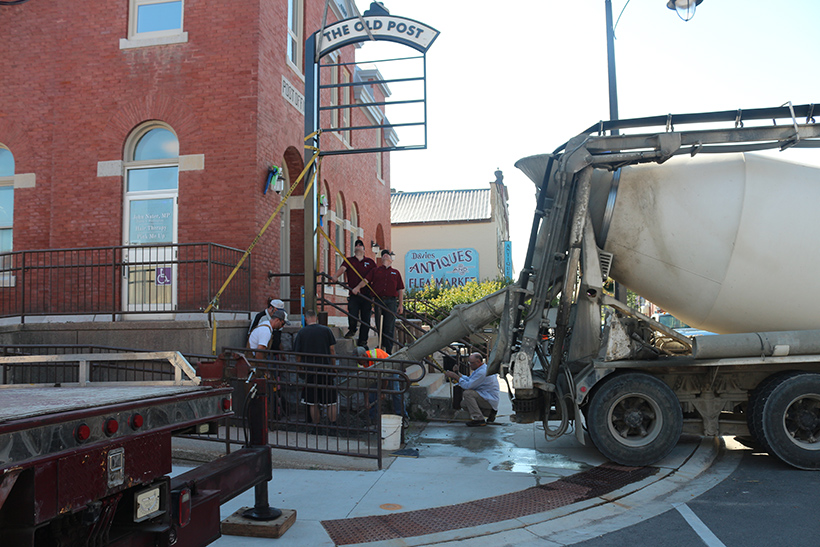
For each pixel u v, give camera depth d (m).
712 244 7.26
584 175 7.20
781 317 7.38
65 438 2.44
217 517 3.64
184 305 10.59
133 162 11.20
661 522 5.27
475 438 8.79
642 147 7.08
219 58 10.95
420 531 5.01
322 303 11.16
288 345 9.89
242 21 10.94
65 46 11.46
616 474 6.75
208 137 10.86
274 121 11.59
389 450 7.77
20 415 2.32
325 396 8.25
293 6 13.27
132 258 10.91
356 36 10.27
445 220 36.56
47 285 11.09
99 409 2.63
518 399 7.66
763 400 7.02
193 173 10.84
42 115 11.55
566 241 7.48
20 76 11.65
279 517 5.02
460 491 6.09
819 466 6.92
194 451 7.14
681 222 7.34
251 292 10.57
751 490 6.20
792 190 7.20
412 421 10.18
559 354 7.55
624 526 5.18
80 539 2.67
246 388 4.71
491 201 36.75
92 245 11.03
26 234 11.41
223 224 10.69
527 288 7.67
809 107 7.14
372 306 11.98
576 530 5.10
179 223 10.78
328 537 4.83
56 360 4.11
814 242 7.10
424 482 6.40
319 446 7.74
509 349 7.64
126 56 11.23
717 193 7.28
